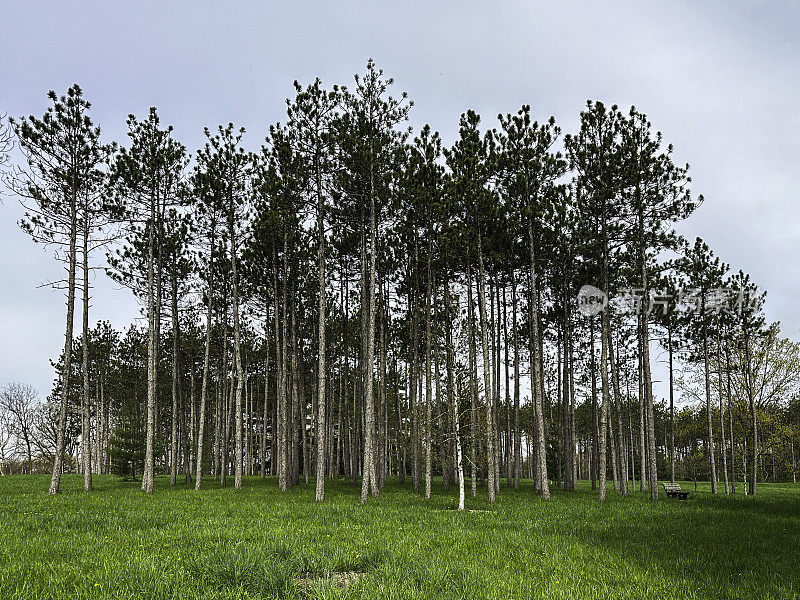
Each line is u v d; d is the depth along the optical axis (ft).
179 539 40.60
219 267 124.77
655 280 111.04
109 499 77.61
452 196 91.09
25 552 35.14
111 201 103.40
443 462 111.65
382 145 88.53
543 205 95.40
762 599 27.35
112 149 101.35
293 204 96.22
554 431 156.87
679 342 121.39
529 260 103.86
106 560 32.19
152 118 104.12
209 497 81.76
